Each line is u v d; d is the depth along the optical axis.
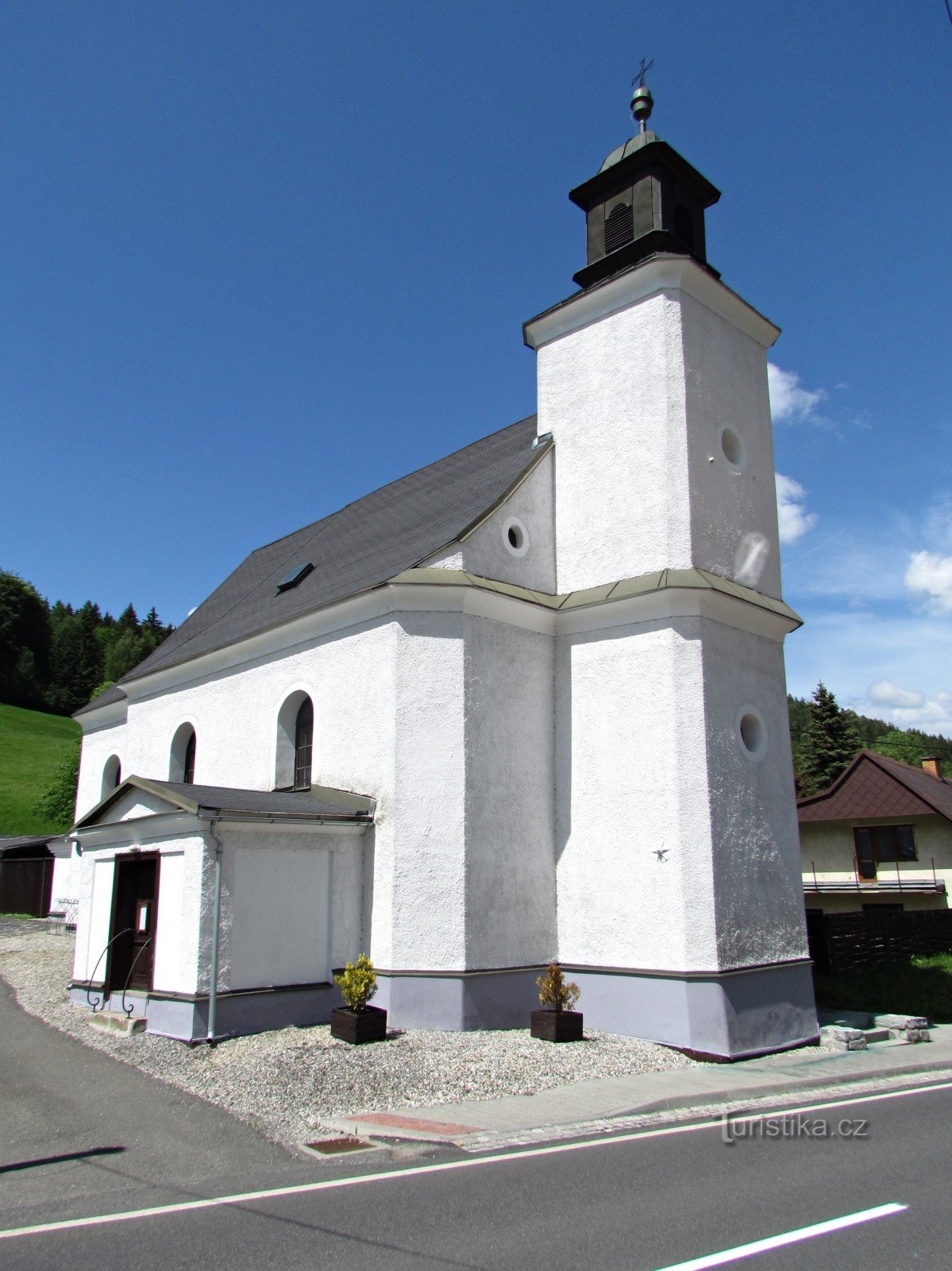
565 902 13.50
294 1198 6.03
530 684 14.09
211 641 19.16
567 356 15.85
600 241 16.31
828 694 59.72
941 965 19.95
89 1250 5.10
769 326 16.27
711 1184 6.28
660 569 13.66
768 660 14.37
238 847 11.82
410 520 17.64
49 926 25.17
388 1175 6.55
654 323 14.60
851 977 18.53
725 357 15.36
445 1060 10.09
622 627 13.73
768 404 16.25
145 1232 5.40
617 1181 6.34
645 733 13.09
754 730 13.77
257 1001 11.56
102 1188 6.36
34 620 89.50
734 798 12.82
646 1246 5.10
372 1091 8.98
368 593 13.79
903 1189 6.18
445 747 12.96
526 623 14.23
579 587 14.70
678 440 14.01
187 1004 11.13
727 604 13.41
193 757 19.31
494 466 17.22
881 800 33.62
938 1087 10.23
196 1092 9.10
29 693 86.06
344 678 14.42
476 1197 5.99
